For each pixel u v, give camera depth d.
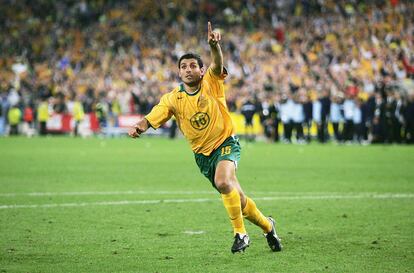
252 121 99.00
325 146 87.62
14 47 139.50
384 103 91.62
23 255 23.47
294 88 104.31
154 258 23.00
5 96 116.62
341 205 35.41
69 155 71.00
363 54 114.88
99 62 132.62
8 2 144.50
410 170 54.69
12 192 40.94
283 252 23.91
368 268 21.50
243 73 119.31
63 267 21.77
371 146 87.25
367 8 126.31
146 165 59.56
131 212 33.00
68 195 39.56
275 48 125.31
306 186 44.12
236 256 23.30
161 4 141.12
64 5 144.75
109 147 84.50
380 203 36.12
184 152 75.88
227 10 137.75
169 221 30.39
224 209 33.97
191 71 22.95
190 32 135.88
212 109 23.23
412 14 123.12
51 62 135.50
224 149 23.34
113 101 115.31
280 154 73.25
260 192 41.12
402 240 25.94
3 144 89.25
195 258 22.97
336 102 93.88
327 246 24.91
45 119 114.62
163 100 23.72
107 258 23.00
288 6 134.00
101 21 141.62
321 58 118.19
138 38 136.00
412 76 104.31
